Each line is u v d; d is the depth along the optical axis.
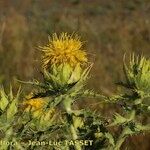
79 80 4.24
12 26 14.77
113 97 4.13
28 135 4.29
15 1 39.19
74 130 4.29
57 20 18.50
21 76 10.20
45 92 4.26
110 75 10.44
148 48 12.73
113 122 4.11
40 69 5.06
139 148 7.46
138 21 18.02
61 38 4.70
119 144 4.17
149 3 37.72
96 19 23.86
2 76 9.88
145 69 4.27
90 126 4.34
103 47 13.70
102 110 7.75
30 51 11.75
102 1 42.28
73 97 4.26
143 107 4.19
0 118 4.10
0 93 4.38
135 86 4.26
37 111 4.39
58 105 4.31
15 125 4.21
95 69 10.70
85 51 4.68
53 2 42.66
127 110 4.20
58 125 4.26
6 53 11.67
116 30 16.97
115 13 32.72
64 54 4.51
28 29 14.98
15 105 4.14
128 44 13.09
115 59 11.83
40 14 33.56
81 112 4.23
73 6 42.47
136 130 4.12
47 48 4.57
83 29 15.32
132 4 38.16
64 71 4.29
